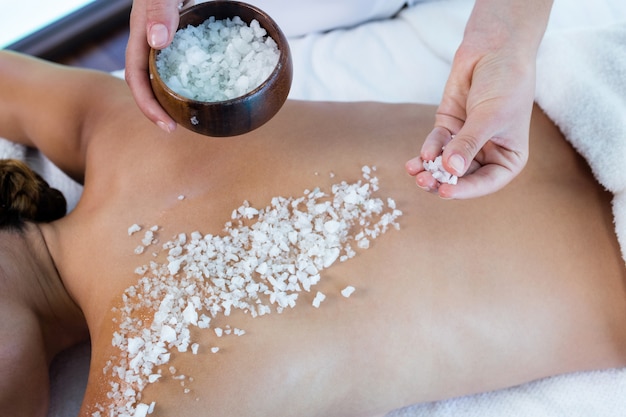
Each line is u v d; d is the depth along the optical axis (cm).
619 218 88
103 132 106
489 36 85
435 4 137
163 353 82
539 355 91
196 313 83
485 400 104
